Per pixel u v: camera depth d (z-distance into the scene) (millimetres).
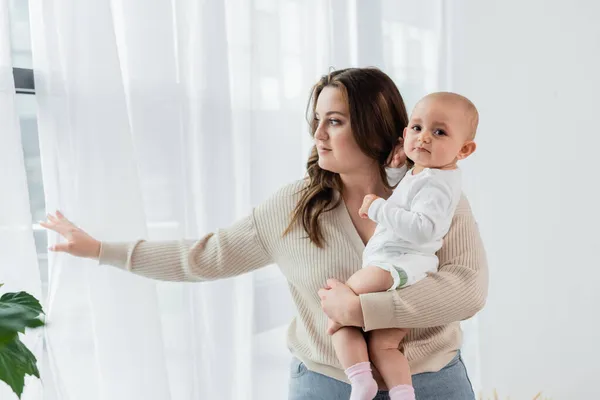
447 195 1439
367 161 1562
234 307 2076
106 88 1663
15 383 1049
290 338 1691
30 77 1681
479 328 2693
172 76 1872
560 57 2506
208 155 1973
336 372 1569
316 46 2289
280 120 2211
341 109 1520
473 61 2559
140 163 1856
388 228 1447
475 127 1502
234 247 1617
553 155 2553
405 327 1416
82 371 1698
